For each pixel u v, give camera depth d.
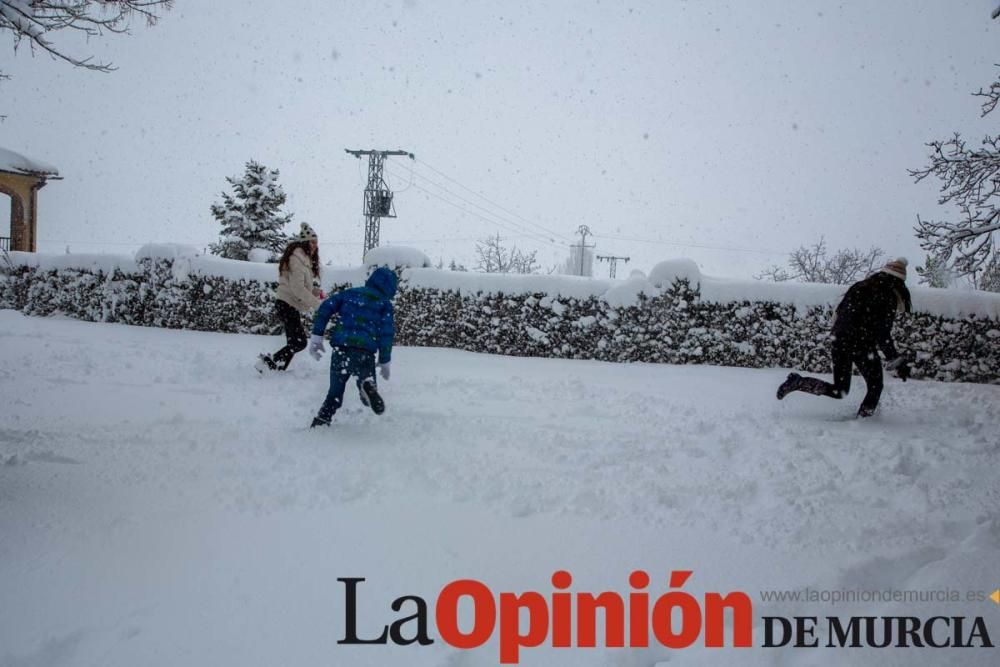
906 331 10.69
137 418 5.98
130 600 2.98
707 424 6.23
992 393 9.00
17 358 8.91
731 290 10.98
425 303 12.25
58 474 4.36
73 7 5.90
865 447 5.59
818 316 10.73
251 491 4.18
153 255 14.15
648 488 4.44
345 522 3.80
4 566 3.17
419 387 7.89
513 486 4.39
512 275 11.79
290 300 8.62
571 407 7.00
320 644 2.72
